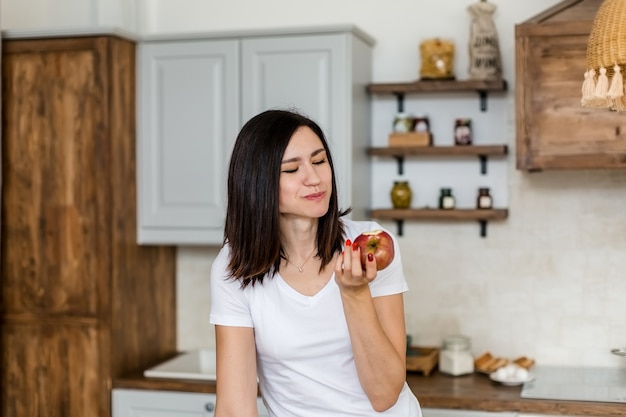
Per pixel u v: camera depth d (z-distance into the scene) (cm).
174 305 400
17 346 353
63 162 347
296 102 346
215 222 356
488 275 366
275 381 205
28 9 386
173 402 338
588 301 356
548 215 359
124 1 386
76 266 346
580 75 321
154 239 363
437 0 370
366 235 185
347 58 341
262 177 189
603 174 353
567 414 299
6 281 354
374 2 377
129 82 358
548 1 356
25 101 350
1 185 353
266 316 199
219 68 355
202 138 357
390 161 374
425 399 312
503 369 331
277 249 193
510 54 361
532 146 326
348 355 199
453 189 368
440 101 368
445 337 370
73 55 345
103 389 344
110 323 344
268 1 390
